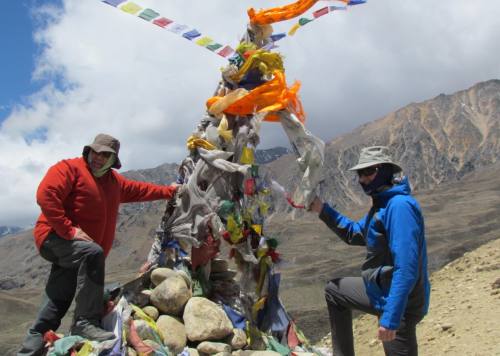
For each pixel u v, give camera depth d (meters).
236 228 5.91
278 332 6.00
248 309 6.02
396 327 4.24
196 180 6.12
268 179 6.05
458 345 7.56
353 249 98.88
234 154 6.16
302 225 130.38
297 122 6.06
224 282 6.37
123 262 154.25
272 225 133.12
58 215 4.98
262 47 6.59
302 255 94.38
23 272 195.62
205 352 5.42
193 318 5.61
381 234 4.54
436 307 9.84
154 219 187.75
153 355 5.13
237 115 6.27
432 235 83.62
